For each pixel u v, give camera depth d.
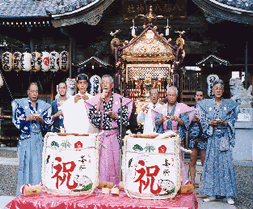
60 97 5.90
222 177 4.56
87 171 2.88
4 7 10.86
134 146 2.81
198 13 9.88
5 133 11.31
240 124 8.08
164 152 2.77
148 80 9.11
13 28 11.28
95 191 3.00
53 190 2.87
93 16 9.46
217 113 4.56
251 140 8.10
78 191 2.84
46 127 4.49
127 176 2.80
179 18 9.87
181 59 8.49
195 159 5.18
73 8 9.31
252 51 9.83
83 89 4.82
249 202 4.73
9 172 6.84
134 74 9.23
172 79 8.60
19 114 4.30
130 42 8.84
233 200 4.78
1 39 15.92
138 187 2.76
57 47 11.26
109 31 10.30
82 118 4.67
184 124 3.76
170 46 8.59
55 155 2.92
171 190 2.73
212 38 9.82
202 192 4.64
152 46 8.83
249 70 10.02
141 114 5.25
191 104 10.12
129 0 9.91
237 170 7.17
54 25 9.56
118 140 3.72
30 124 4.37
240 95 8.45
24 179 4.32
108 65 9.52
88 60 9.38
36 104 4.44
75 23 9.48
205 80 9.95
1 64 11.26
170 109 3.88
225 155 4.58
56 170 2.89
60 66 10.06
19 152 4.37
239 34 9.66
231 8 8.67
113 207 2.57
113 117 3.57
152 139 2.81
